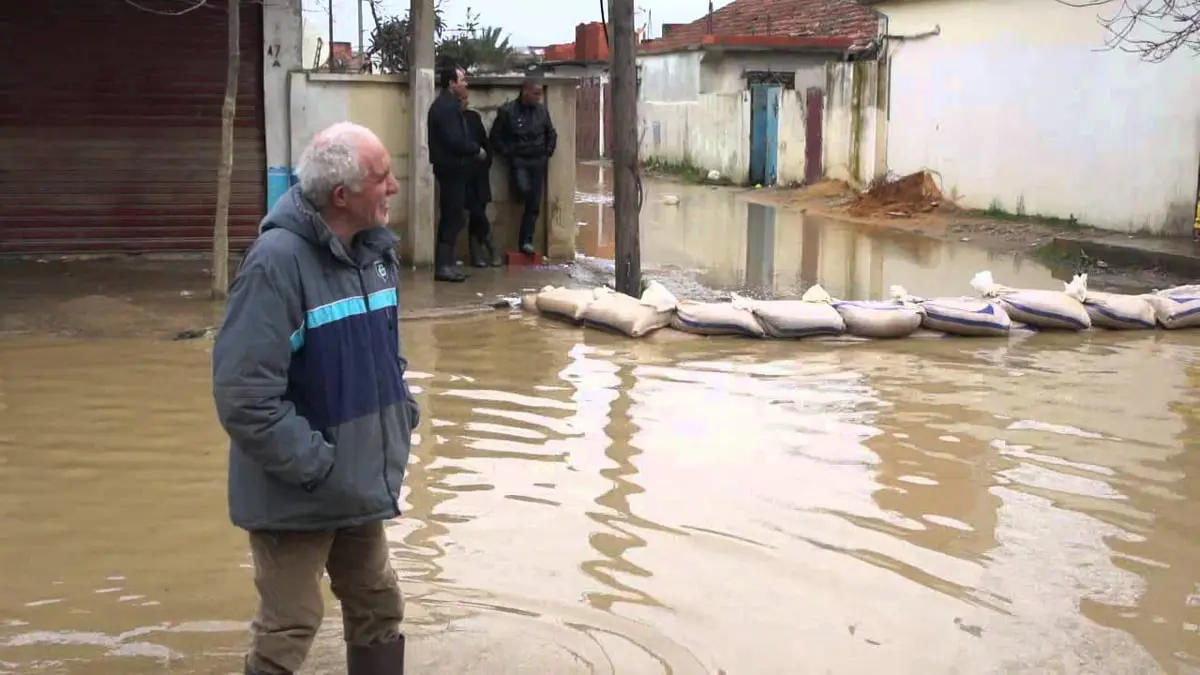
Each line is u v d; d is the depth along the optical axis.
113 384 7.43
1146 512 5.42
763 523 5.21
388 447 3.45
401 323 9.63
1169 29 14.76
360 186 3.29
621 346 8.84
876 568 4.74
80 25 12.14
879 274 13.09
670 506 5.41
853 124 22.19
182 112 12.53
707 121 27.39
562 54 38.62
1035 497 5.60
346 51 18.94
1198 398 7.43
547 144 12.45
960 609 4.38
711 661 3.95
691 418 6.86
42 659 3.91
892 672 3.89
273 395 3.17
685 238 16.31
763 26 31.45
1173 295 10.09
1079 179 16.64
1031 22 17.36
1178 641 4.15
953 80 19.23
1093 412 7.09
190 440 6.32
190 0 12.34
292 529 3.32
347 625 3.75
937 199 19.69
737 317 9.21
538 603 4.37
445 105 11.21
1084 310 9.67
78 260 12.26
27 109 12.12
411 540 4.97
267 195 12.77
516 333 9.27
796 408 7.11
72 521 5.17
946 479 5.84
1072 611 4.38
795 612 4.33
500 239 12.83
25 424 6.57
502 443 6.33
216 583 4.55
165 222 12.64
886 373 8.06
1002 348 8.98
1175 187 15.01
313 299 3.25
